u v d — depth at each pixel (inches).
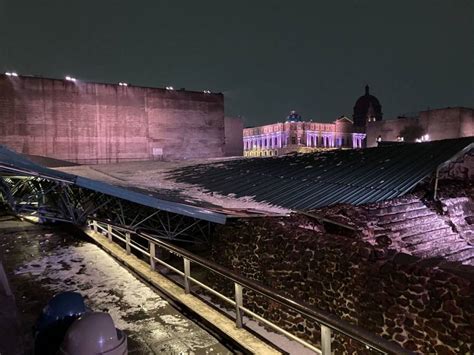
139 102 1094.4
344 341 333.7
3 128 921.5
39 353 161.9
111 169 799.7
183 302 249.9
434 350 277.3
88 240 446.0
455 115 1924.2
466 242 497.7
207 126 1207.6
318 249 371.6
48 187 467.5
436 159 570.6
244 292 434.0
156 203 399.5
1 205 651.5
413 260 319.6
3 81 917.2
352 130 3267.7
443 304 274.8
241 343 196.7
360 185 542.0
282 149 2957.7
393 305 304.0
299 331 369.7
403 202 493.4
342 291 342.6
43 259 367.9
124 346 136.8
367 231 410.0
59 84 983.6
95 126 1032.2
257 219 441.1
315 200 508.4
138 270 319.9
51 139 977.5
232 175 695.1
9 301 235.3
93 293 279.7
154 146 1120.8
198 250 535.5
